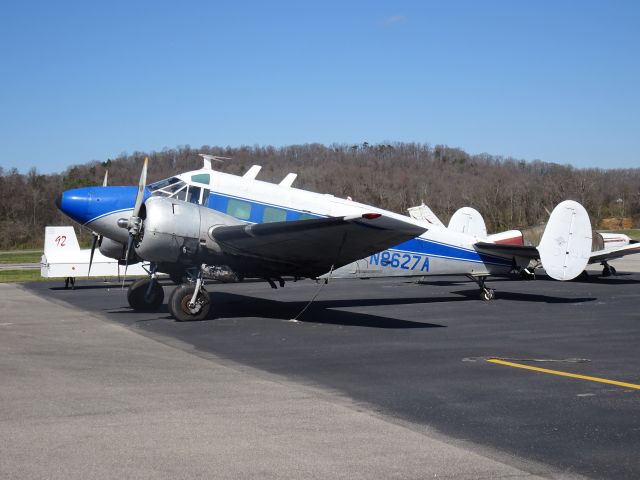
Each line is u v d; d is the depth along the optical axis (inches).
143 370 329.7
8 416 241.8
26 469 187.2
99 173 3368.6
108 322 510.6
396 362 356.2
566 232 671.1
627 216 3169.3
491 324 504.1
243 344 411.5
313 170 3993.6
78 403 261.6
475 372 330.3
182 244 508.1
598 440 219.6
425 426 235.6
